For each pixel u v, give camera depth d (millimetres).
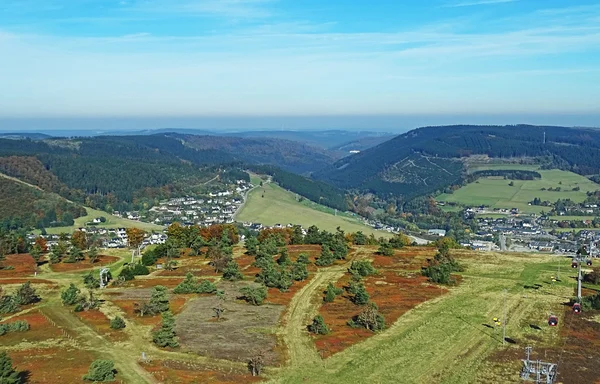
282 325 82688
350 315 88250
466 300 96688
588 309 90125
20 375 62188
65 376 62188
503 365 66938
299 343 74688
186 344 74062
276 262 131000
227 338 76625
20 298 95500
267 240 150250
